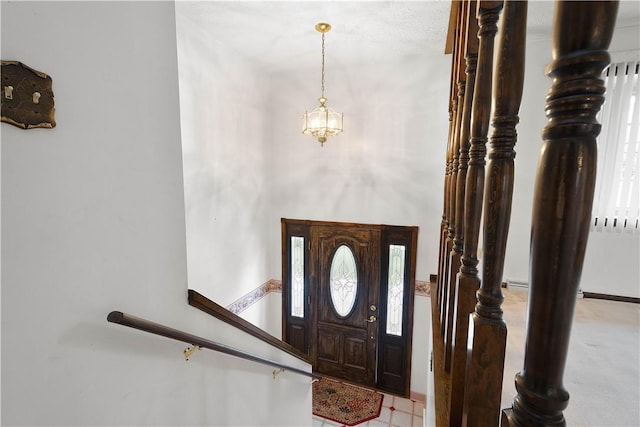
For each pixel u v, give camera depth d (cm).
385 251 331
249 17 224
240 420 137
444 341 131
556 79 38
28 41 58
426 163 305
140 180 83
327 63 312
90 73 69
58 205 64
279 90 346
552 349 40
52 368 65
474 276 87
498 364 66
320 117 265
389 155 317
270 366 157
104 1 72
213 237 276
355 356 359
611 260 216
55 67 62
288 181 355
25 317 60
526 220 237
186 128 239
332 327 364
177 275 96
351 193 335
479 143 84
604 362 130
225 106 281
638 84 199
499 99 62
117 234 77
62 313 66
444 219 165
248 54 292
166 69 90
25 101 58
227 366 125
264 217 357
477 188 85
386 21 228
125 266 79
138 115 81
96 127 71
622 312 191
